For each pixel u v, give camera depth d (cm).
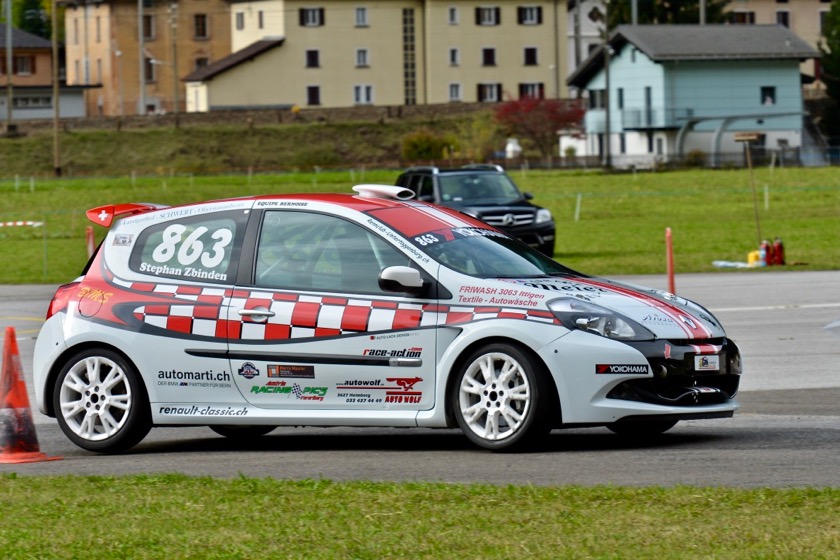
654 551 1683
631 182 18125
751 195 15425
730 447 2575
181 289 2777
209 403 2738
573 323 2506
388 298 2622
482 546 1733
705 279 6756
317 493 2108
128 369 2777
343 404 2645
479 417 2575
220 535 1830
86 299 2838
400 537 1791
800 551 1661
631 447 2612
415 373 2589
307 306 2672
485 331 2534
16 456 2667
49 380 2852
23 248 10600
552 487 2109
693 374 2552
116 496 2141
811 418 2930
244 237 2772
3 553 1756
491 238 2786
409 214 2748
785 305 5372
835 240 9500
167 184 18988
